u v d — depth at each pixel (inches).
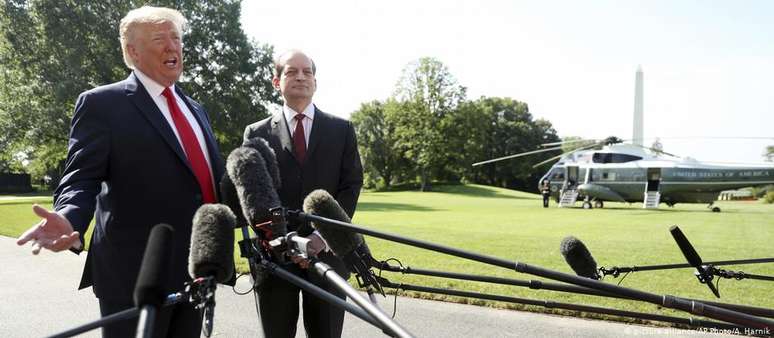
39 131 1127.0
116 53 1141.7
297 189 134.8
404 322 213.0
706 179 1108.5
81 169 96.3
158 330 99.1
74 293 261.1
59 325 212.2
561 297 245.3
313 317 133.6
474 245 423.5
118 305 100.7
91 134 98.5
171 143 105.4
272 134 138.8
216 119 1219.2
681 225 690.2
